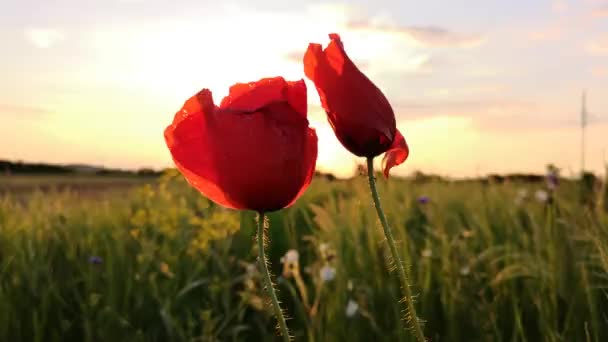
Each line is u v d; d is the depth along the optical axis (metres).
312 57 0.28
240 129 0.26
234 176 0.26
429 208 1.08
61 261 0.99
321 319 0.72
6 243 1.03
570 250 0.70
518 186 1.22
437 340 0.69
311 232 1.06
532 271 0.73
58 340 0.77
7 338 0.77
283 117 0.26
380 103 0.28
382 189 1.06
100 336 0.76
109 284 0.87
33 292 0.85
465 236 0.91
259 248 0.27
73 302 0.88
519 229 0.94
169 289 0.86
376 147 0.28
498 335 0.64
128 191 1.52
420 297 0.74
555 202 0.83
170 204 1.07
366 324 0.73
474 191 1.26
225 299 0.77
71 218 1.22
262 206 0.27
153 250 0.92
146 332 0.79
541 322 0.64
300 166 0.27
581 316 0.63
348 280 0.80
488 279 0.80
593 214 0.76
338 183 1.44
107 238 1.11
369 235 0.87
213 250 0.90
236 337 0.75
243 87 0.27
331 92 0.27
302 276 0.87
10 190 1.38
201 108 0.26
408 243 0.87
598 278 0.66
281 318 0.26
